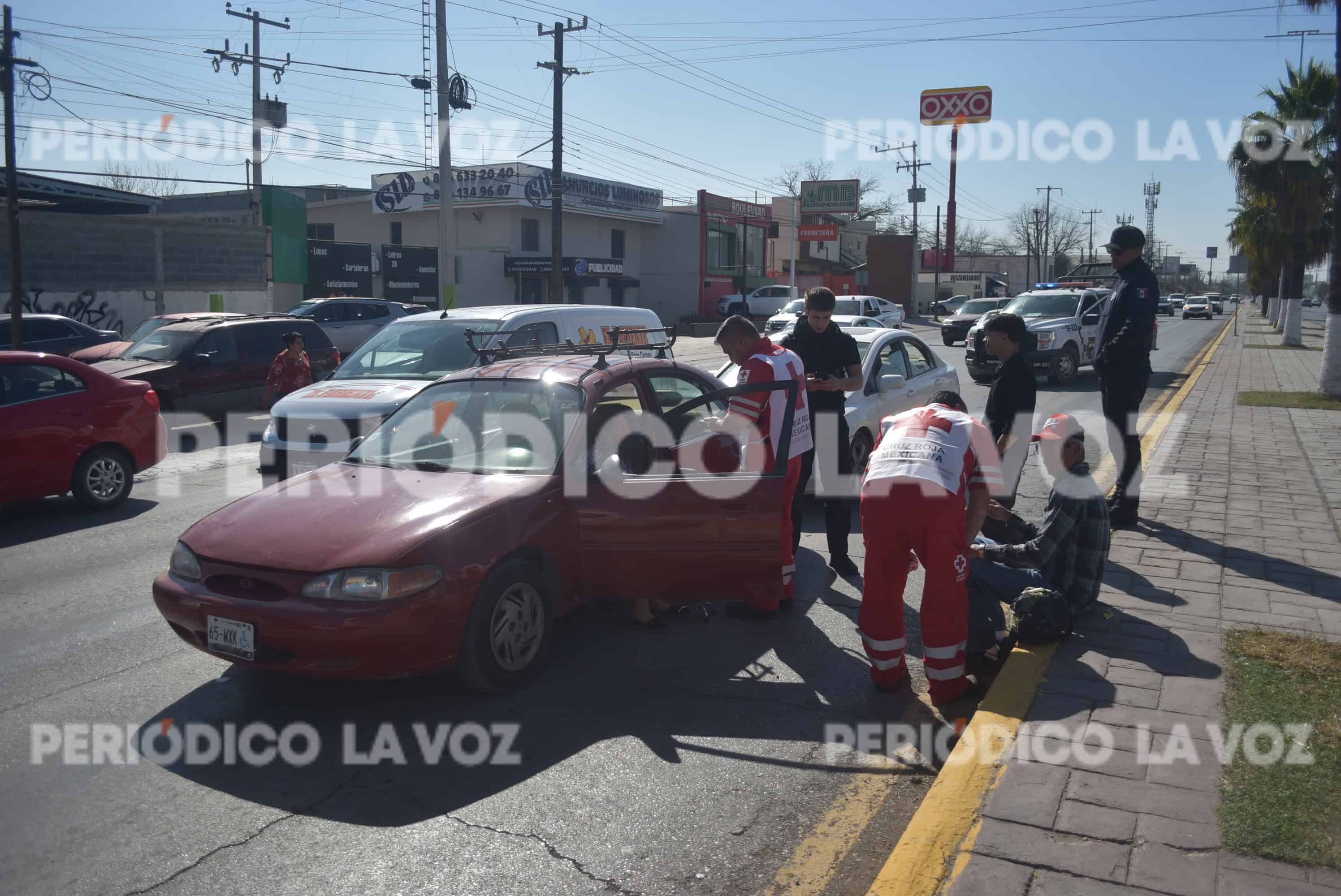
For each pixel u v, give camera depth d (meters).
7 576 6.70
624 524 4.92
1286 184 30.70
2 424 7.96
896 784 3.82
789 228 63.47
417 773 3.89
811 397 6.48
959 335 32.41
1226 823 3.20
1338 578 5.88
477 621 4.42
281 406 8.70
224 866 3.25
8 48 16.02
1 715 4.45
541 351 6.50
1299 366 22.62
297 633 4.12
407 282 34.41
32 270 21.58
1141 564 6.16
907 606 6.03
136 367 13.34
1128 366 6.95
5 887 3.13
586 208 41.88
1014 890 2.88
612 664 5.04
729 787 3.78
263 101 28.92
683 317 46.34
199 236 24.38
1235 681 4.35
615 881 3.17
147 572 6.80
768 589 4.95
